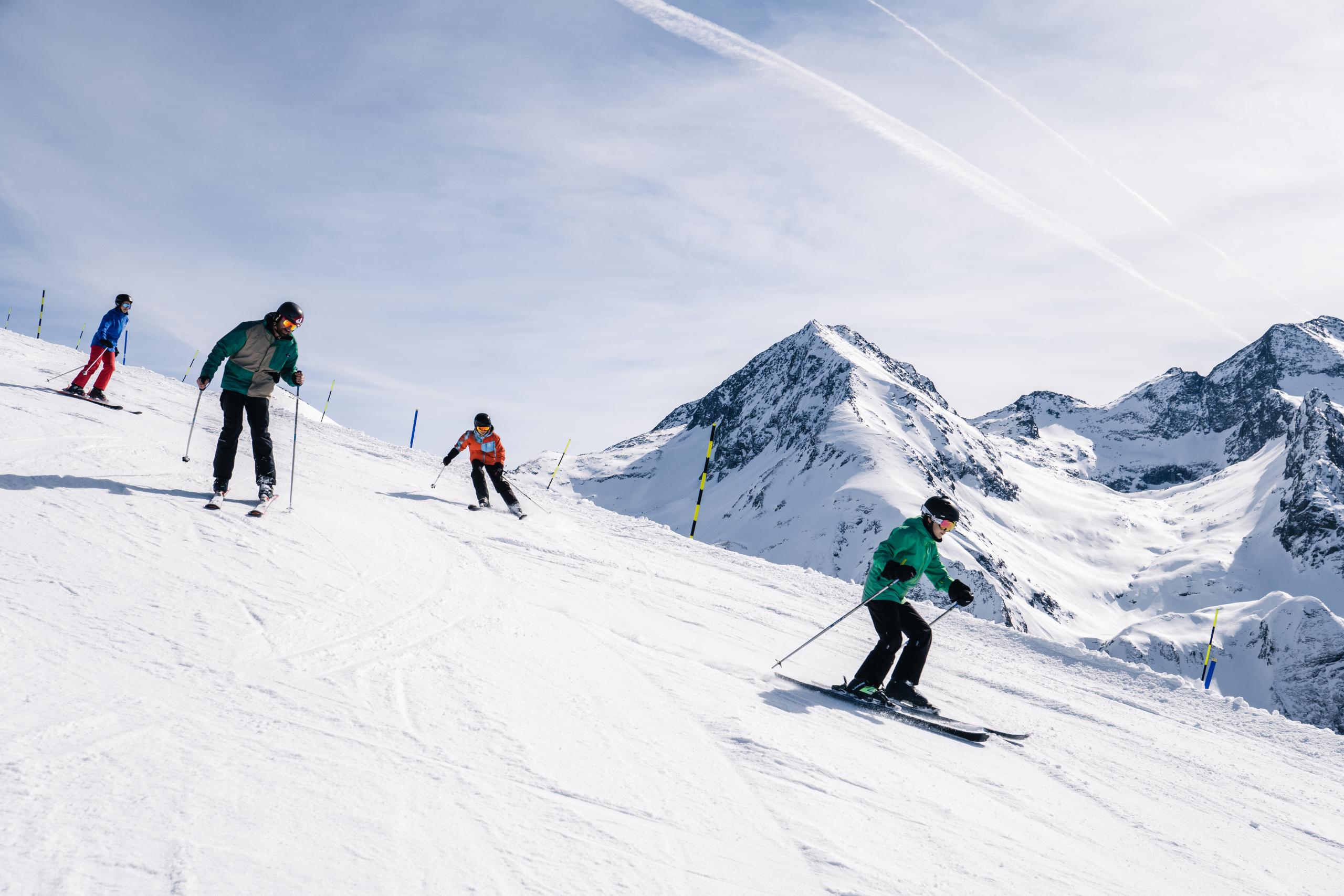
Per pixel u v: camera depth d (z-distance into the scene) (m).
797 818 3.32
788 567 13.41
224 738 2.83
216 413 14.83
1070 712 7.60
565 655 5.05
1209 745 7.39
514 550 9.16
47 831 2.08
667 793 3.26
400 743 3.12
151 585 4.44
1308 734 8.42
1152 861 4.10
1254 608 142.38
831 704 5.64
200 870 2.04
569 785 3.10
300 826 2.36
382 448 17.06
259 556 5.62
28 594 3.86
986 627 11.12
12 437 7.52
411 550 7.40
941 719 5.97
